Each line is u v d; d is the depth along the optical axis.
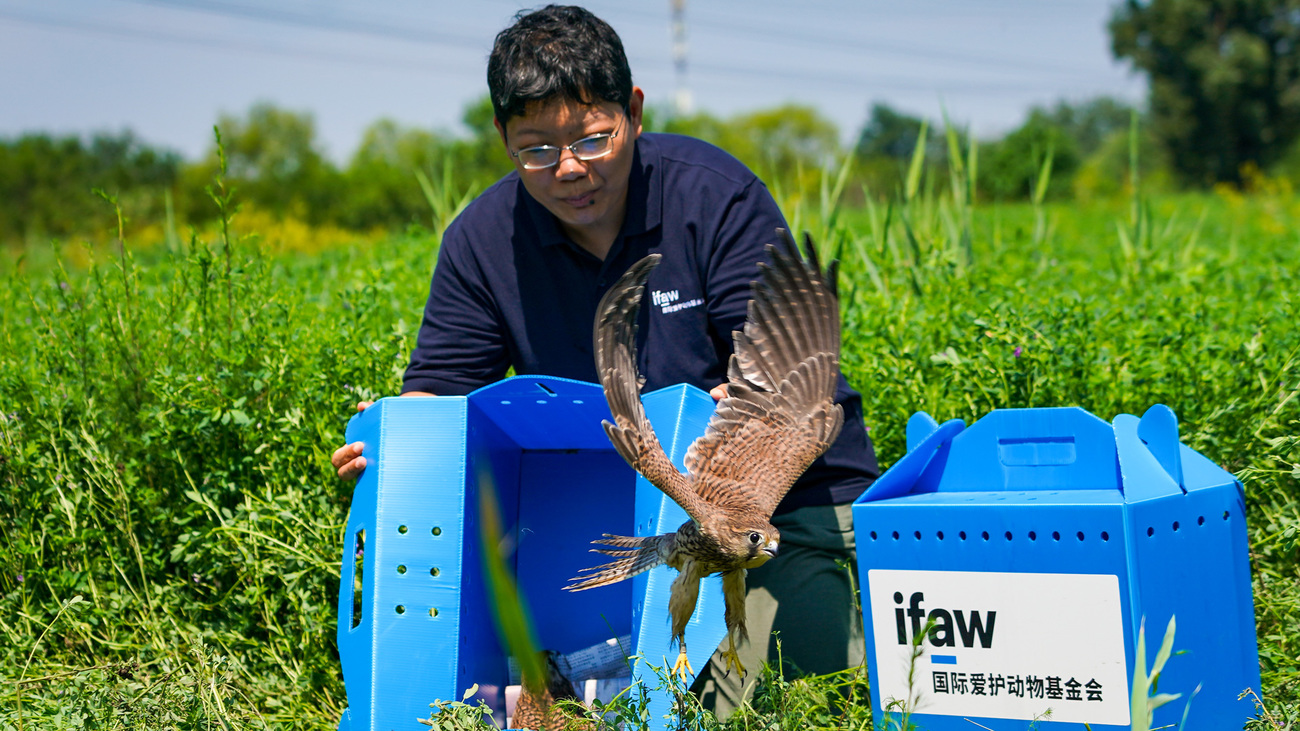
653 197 3.70
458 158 31.48
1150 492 2.68
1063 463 3.03
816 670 3.62
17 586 4.14
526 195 3.84
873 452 3.97
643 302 3.78
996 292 5.66
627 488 4.17
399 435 3.23
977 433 3.13
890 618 2.87
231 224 5.03
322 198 44.47
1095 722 2.64
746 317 3.70
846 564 3.68
